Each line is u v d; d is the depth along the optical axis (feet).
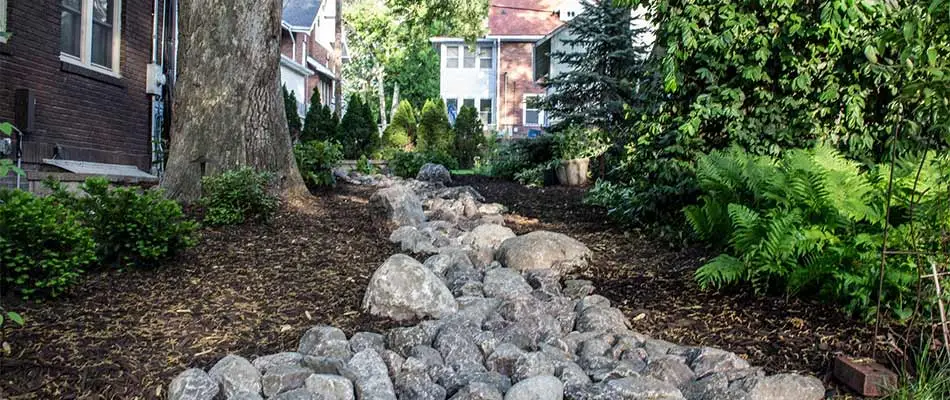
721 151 19.39
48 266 12.93
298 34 88.74
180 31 25.14
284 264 17.03
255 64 24.79
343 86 150.71
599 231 22.68
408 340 11.37
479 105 98.48
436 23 92.07
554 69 79.56
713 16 18.84
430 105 71.92
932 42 10.34
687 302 14.01
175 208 16.19
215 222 20.85
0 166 8.27
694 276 15.60
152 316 12.73
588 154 40.73
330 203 25.93
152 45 36.88
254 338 11.90
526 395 9.27
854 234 12.80
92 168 30.48
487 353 11.18
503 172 47.67
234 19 24.45
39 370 10.03
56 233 13.12
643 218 21.72
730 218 15.96
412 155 50.42
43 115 28.04
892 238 11.79
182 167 24.40
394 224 21.56
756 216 13.71
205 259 17.08
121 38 34.06
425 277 13.08
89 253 13.82
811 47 18.13
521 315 12.83
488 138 73.87
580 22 41.47
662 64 19.48
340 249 18.95
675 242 19.42
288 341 11.82
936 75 10.13
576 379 10.10
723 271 13.47
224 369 9.80
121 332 11.78
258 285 15.12
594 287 15.43
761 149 18.75
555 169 41.68
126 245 15.48
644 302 14.21
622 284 15.67
